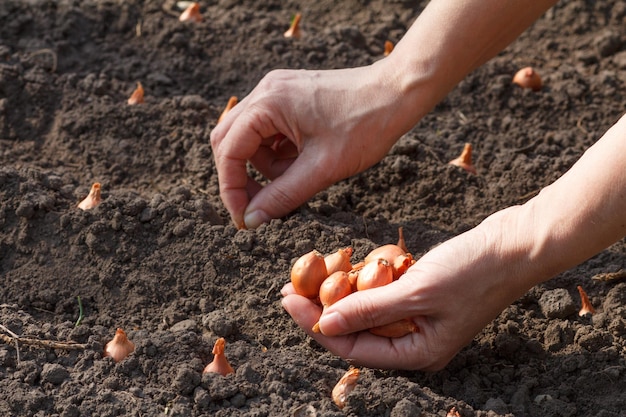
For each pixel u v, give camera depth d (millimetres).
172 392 3152
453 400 3182
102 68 5207
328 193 4410
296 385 3223
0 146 4609
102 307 3719
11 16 5336
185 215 3910
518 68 5477
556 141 4945
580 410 3314
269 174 4184
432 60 3648
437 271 3027
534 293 3775
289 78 3857
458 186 4449
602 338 3500
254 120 3820
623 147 2705
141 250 3846
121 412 3078
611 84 5352
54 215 3910
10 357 3297
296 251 3812
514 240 2959
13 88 4816
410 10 6129
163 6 5652
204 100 4910
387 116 3750
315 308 3303
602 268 3947
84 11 5477
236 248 3805
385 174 4480
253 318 3588
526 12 3598
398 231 4172
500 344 3523
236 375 3197
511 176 4574
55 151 4652
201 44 5426
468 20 3566
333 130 3793
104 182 4449
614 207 2762
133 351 3309
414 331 3184
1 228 3906
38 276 3791
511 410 3264
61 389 3184
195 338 3367
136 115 4758
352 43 5629
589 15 6039
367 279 3236
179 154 4660
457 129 5016
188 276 3764
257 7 6145
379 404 3094
